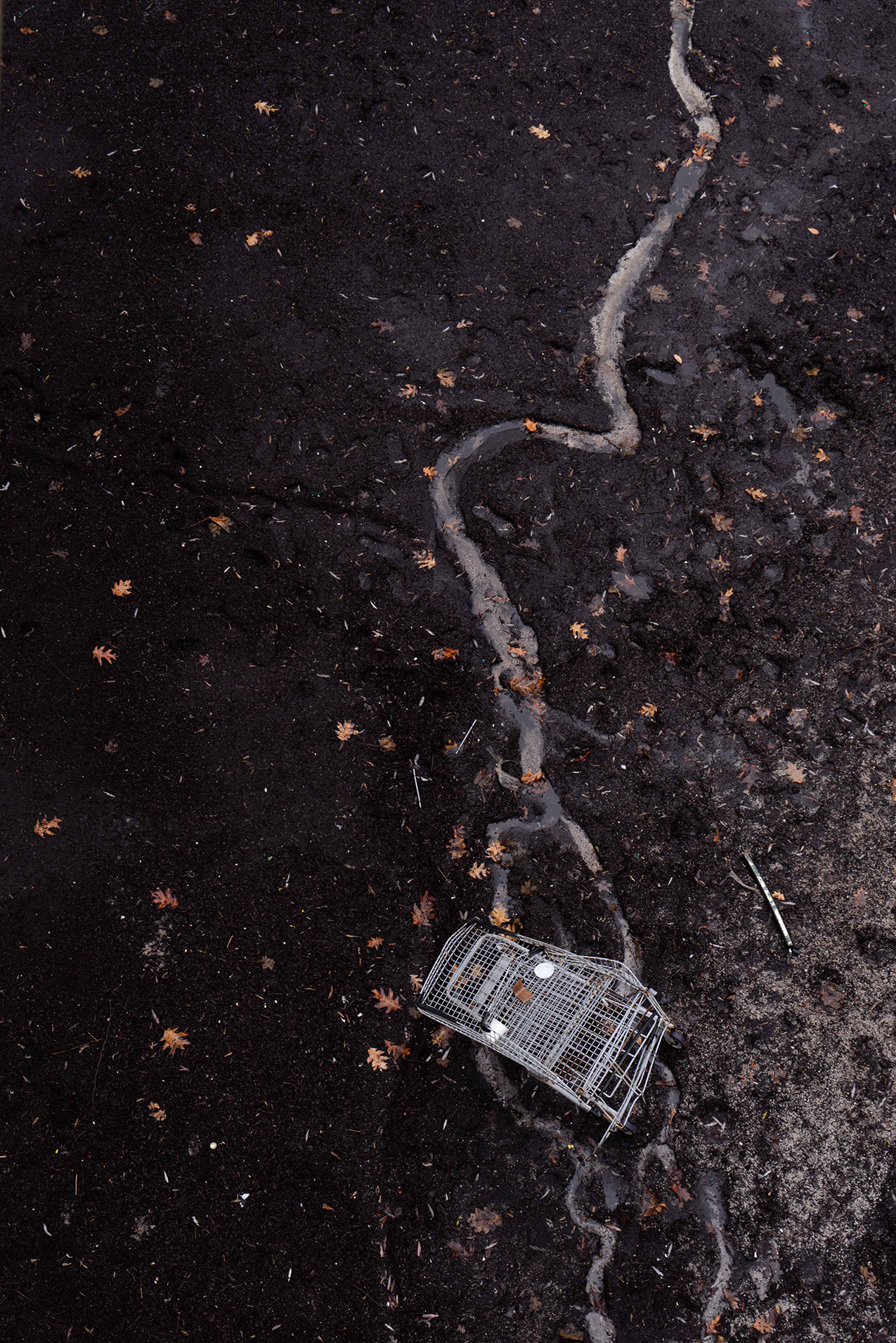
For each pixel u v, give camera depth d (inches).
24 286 183.9
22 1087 158.9
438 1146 155.1
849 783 167.3
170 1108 157.6
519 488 177.5
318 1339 149.6
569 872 164.6
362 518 176.7
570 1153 154.6
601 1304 150.0
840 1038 158.4
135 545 175.8
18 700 171.5
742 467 177.6
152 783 168.2
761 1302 150.1
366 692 170.7
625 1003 152.9
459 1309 150.1
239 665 171.9
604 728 169.2
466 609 173.8
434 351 181.5
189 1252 152.9
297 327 182.4
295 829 166.2
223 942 162.9
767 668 170.9
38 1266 152.9
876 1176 153.7
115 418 179.5
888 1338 148.6
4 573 175.0
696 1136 154.9
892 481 177.2
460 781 167.6
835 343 181.9
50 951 163.2
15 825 167.0
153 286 183.6
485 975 155.3
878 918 162.7
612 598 173.8
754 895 163.8
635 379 180.7
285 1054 158.7
